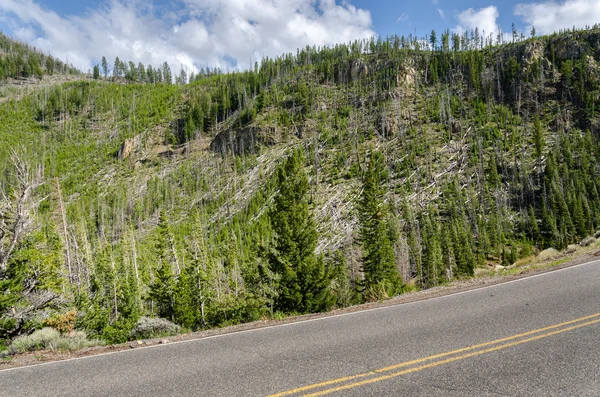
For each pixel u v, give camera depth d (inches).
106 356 274.5
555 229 2343.8
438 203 2989.7
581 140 3432.6
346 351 239.9
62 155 5172.2
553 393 167.6
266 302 713.0
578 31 5206.7
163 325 485.4
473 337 249.8
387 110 4798.2
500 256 2311.8
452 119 4443.9
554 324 265.0
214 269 1815.9
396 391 176.7
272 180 3902.6
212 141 5255.9
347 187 3449.8
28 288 605.6
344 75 6097.4
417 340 252.1
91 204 3774.6
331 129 4795.8
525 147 3639.3
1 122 5989.2
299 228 823.7
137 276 1830.7
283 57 7760.8
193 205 3964.1
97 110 6540.4
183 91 7214.6
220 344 283.1
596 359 202.7
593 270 442.3
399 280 1459.2
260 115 5369.1
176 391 193.2
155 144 5521.7
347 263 1763.0
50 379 227.3
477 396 167.6
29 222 571.5
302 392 181.2
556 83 4697.3
